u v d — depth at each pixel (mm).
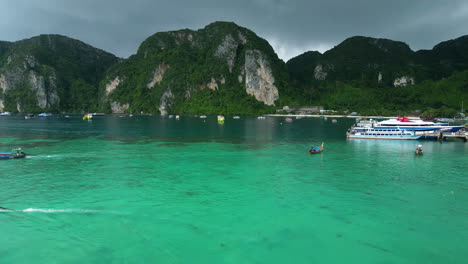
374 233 21672
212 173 38094
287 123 140875
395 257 18719
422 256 18844
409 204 27266
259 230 22109
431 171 39344
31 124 124875
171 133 87688
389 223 23234
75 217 24172
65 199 28188
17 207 26234
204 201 27875
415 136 68812
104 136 78625
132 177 35969
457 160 46469
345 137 77562
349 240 20703
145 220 23641
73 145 61219
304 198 28750
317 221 23578
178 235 21281
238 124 132375
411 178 35938
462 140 68625
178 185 32750
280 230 22109
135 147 58906
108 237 20953
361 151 54750
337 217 24375
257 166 42188
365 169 40438
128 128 106375
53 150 54812
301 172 38781
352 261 18281
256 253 19094
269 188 31859
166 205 26812
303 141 69250
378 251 19359
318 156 49938
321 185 33000
